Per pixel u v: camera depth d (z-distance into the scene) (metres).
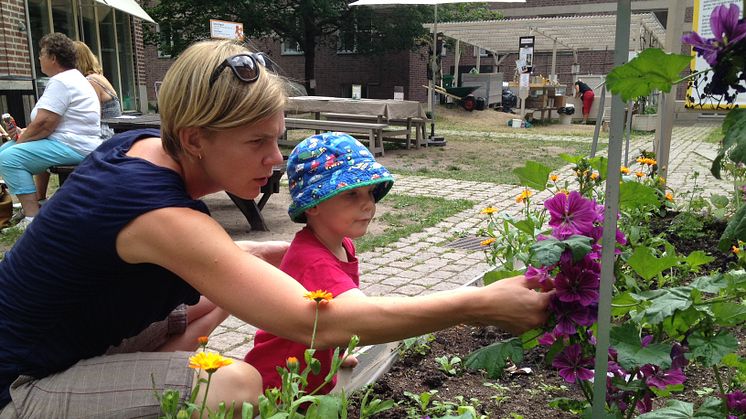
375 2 13.91
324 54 31.02
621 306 1.64
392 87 30.39
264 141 1.61
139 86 17.73
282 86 1.64
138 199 1.53
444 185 8.72
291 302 1.52
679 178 9.13
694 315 1.56
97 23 15.25
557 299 1.52
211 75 1.53
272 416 1.25
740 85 1.27
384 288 4.15
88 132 5.99
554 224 1.58
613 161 1.28
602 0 31.91
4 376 1.63
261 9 24.61
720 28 1.25
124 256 1.55
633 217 3.11
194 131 1.59
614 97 1.28
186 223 1.52
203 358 1.28
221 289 1.52
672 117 5.81
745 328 2.82
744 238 1.44
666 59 1.19
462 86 25.39
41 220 1.63
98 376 1.66
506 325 1.56
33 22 12.59
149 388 1.63
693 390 2.35
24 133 5.76
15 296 1.63
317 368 1.41
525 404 2.31
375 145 12.95
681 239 4.56
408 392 2.38
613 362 1.62
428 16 26.30
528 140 15.42
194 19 25.45
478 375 2.58
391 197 7.66
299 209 2.05
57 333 1.67
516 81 26.72
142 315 1.75
